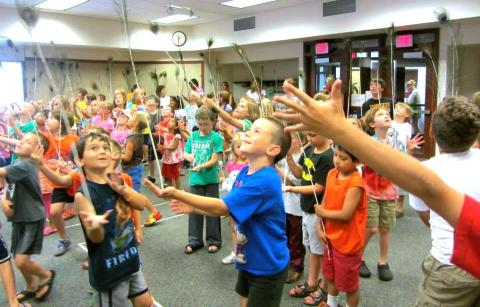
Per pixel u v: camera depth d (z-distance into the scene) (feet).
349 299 6.61
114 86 33.12
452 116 4.21
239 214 4.74
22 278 8.97
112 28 29.66
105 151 5.62
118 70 33.37
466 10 18.30
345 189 6.37
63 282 8.71
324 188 7.35
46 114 15.34
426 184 2.08
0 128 13.25
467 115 4.16
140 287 6.07
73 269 9.36
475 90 22.17
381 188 8.43
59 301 7.94
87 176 5.52
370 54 23.77
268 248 5.11
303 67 27.68
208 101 10.63
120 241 5.57
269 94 18.85
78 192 5.37
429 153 21.84
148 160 17.65
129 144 11.92
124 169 11.94
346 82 22.27
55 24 26.91
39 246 7.90
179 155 15.70
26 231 7.73
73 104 12.98
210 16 29.32
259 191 4.86
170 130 15.74
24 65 25.76
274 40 27.22
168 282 8.70
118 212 5.57
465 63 21.67
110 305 5.55
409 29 21.56
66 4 24.49
